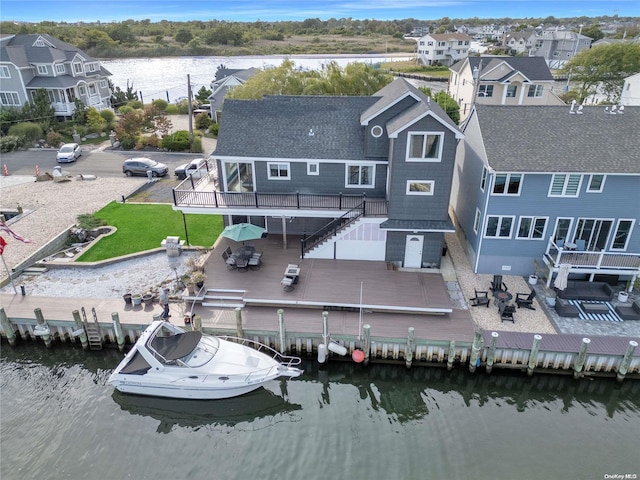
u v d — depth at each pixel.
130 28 163.50
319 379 21.44
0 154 49.75
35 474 16.56
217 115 61.62
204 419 19.50
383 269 25.94
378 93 31.55
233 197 26.97
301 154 26.30
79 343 22.86
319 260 26.75
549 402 20.02
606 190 23.23
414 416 19.20
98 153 50.31
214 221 33.25
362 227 25.66
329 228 29.09
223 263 26.55
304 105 28.39
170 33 178.75
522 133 24.38
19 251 28.77
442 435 18.17
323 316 20.47
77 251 29.30
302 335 21.23
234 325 22.02
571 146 23.58
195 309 23.25
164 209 35.31
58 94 57.34
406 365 21.30
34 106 54.16
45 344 22.92
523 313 23.05
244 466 16.98
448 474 16.38
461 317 22.55
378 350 21.33
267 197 26.91
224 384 19.00
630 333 21.52
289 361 21.64
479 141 25.44
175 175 42.91
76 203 36.34
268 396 20.47
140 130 55.38
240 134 27.20
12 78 55.47
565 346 20.53
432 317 22.52
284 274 25.02
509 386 20.97
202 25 195.00
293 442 18.02
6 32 130.38
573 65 68.12
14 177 42.41
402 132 23.20
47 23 176.25
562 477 16.20
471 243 27.36
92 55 139.00
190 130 50.56
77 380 21.16
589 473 16.38
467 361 20.97
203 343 20.47
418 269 26.42
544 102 60.25
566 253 23.58
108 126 58.38
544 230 24.67
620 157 22.92
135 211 34.91
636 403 19.98
